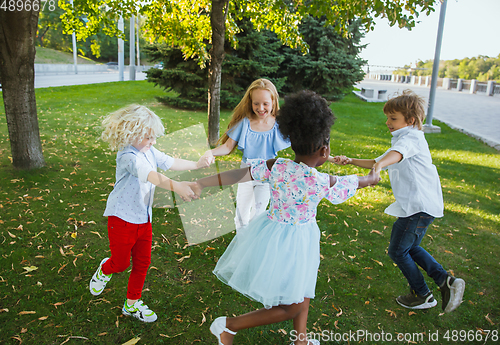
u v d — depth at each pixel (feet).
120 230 7.41
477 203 16.48
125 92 49.78
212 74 22.27
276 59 41.34
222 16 20.76
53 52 162.81
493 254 11.98
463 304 9.37
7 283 9.29
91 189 15.84
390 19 16.26
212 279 10.02
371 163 8.71
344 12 16.80
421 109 8.30
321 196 6.71
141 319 8.28
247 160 10.05
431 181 8.39
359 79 51.67
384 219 14.44
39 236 11.64
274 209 6.97
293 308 6.81
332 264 11.00
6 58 15.80
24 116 16.78
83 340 7.68
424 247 12.24
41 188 15.55
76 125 27.76
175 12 24.64
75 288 9.27
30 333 7.76
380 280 10.31
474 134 32.50
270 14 24.06
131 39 76.54
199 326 8.27
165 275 10.10
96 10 22.90
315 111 6.36
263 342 7.89
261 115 10.05
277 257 6.64
